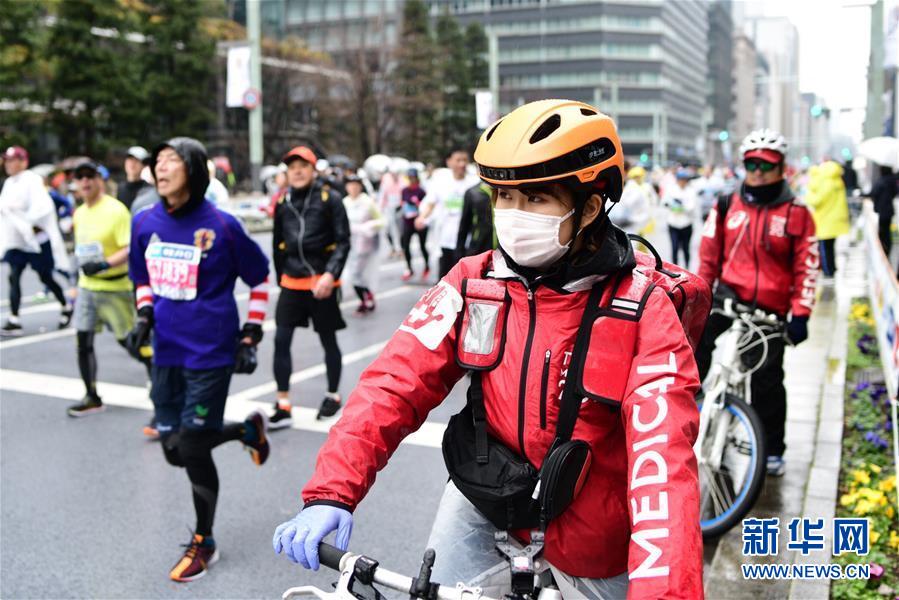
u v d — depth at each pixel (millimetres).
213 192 7336
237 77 22594
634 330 1821
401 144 47312
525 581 1803
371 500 4715
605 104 103312
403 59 46469
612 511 1868
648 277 1902
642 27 104938
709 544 4078
